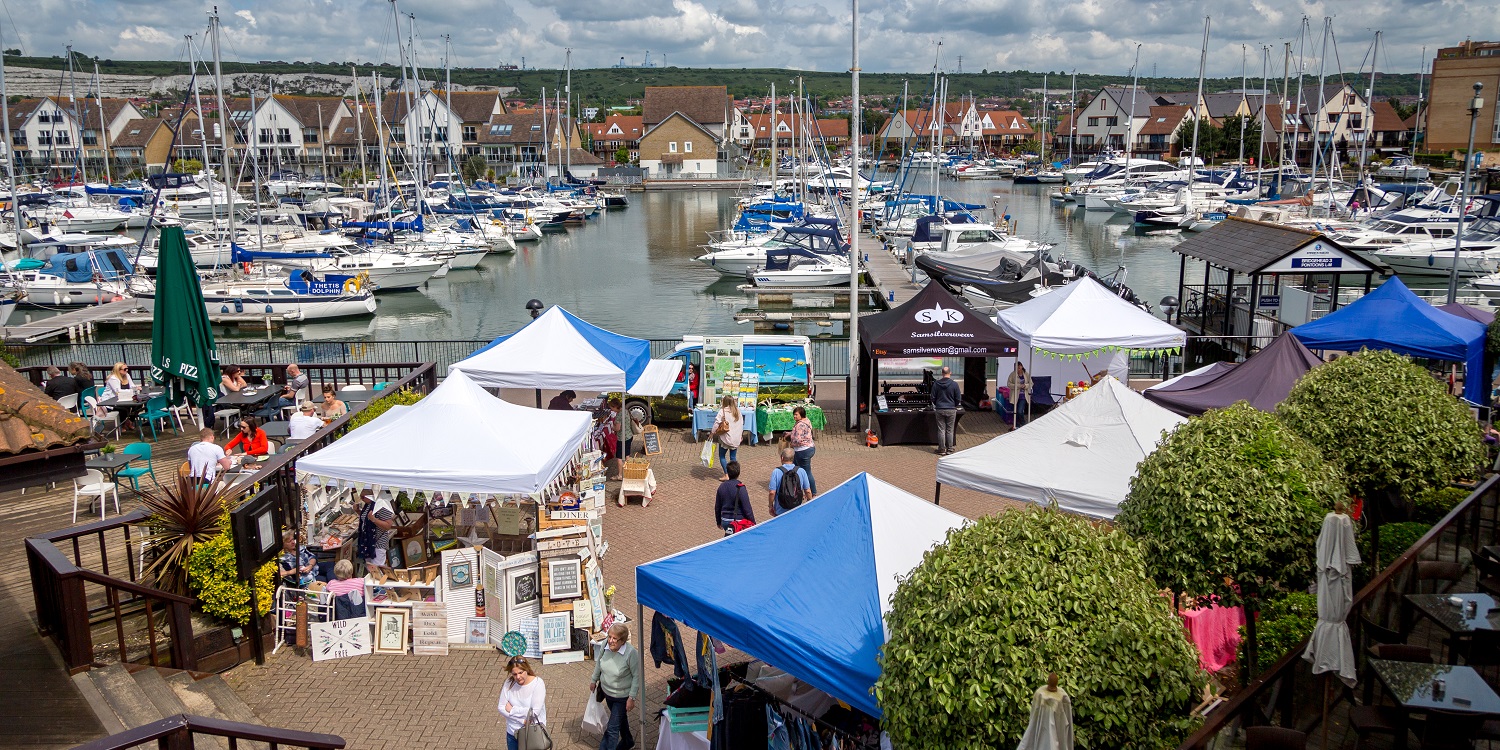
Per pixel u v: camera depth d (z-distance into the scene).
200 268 43.59
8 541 11.77
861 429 18.94
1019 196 96.44
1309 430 10.62
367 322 39.44
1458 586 8.97
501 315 40.72
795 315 36.53
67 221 63.91
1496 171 64.19
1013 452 11.45
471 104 117.88
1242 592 7.89
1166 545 7.94
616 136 139.25
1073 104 121.00
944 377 17.14
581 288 46.88
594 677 8.46
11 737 7.27
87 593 10.25
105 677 8.38
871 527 7.81
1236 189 76.75
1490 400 16.53
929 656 5.70
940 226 48.59
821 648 6.80
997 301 34.03
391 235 53.09
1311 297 23.23
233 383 17.48
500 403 12.09
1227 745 6.06
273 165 102.31
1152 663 5.71
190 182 80.25
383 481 10.69
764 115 139.62
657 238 67.94
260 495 9.95
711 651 7.75
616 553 12.87
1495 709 6.28
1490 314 18.23
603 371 15.75
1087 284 18.30
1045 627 5.66
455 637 10.50
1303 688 6.95
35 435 6.42
